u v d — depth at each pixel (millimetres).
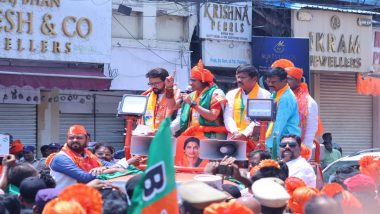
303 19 24281
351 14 25453
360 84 26141
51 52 20703
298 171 9336
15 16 20219
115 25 22422
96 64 21641
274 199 6402
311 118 10477
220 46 23609
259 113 8891
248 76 9633
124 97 8930
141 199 5590
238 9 23859
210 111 9398
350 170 9703
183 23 23484
